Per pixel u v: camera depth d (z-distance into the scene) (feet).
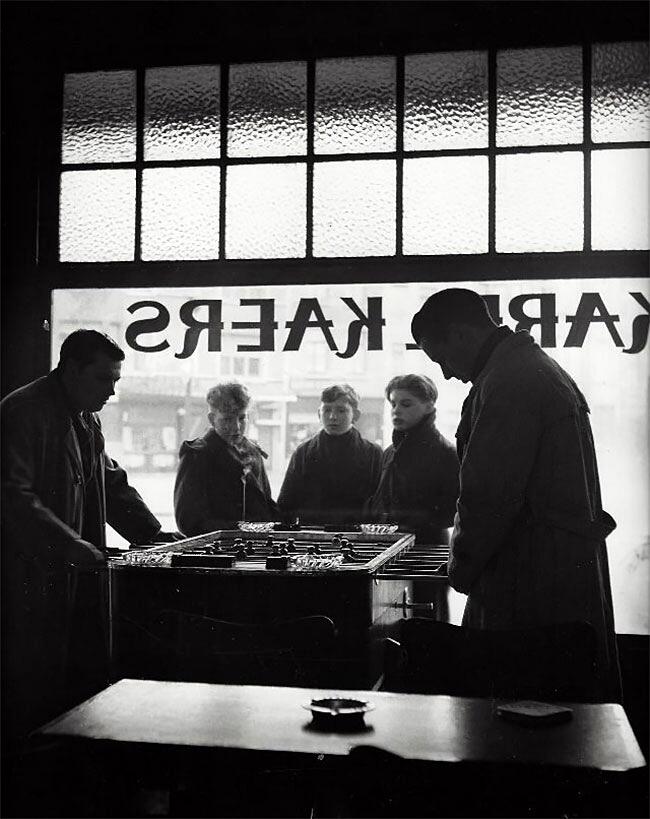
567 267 13.64
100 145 14.76
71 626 12.11
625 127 13.69
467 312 10.01
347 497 16.11
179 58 14.49
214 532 14.94
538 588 9.37
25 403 11.95
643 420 14.57
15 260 14.64
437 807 5.53
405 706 6.70
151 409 21.56
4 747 11.94
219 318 15.85
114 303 16.47
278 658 10.54
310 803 5.98
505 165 13.92
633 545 14.67
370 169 14.24
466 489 9.41
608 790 5.44
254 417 22.58
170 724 6.22
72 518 12.14
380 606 11.20
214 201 14.58
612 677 9.95
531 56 13.87
